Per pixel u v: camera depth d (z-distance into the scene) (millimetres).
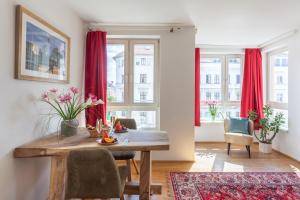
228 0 2709
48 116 2443
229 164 3729
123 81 4027
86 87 3625
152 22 3580
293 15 3211
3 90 1713
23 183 2000
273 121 4484
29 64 2010
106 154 1657
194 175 3229
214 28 3857
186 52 3746
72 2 2824
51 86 2496
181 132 3789
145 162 2178
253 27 3793
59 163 1929
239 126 4434
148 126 4086
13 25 1826
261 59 5094
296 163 3811
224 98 5438
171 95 3771
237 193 2672
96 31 3625
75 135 2428
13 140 1846
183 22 3564
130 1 2775
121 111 4055
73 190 1687
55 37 2516
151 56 4027
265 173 3328
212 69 5445
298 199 2541
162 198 2555
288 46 4168
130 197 2572
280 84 4688
